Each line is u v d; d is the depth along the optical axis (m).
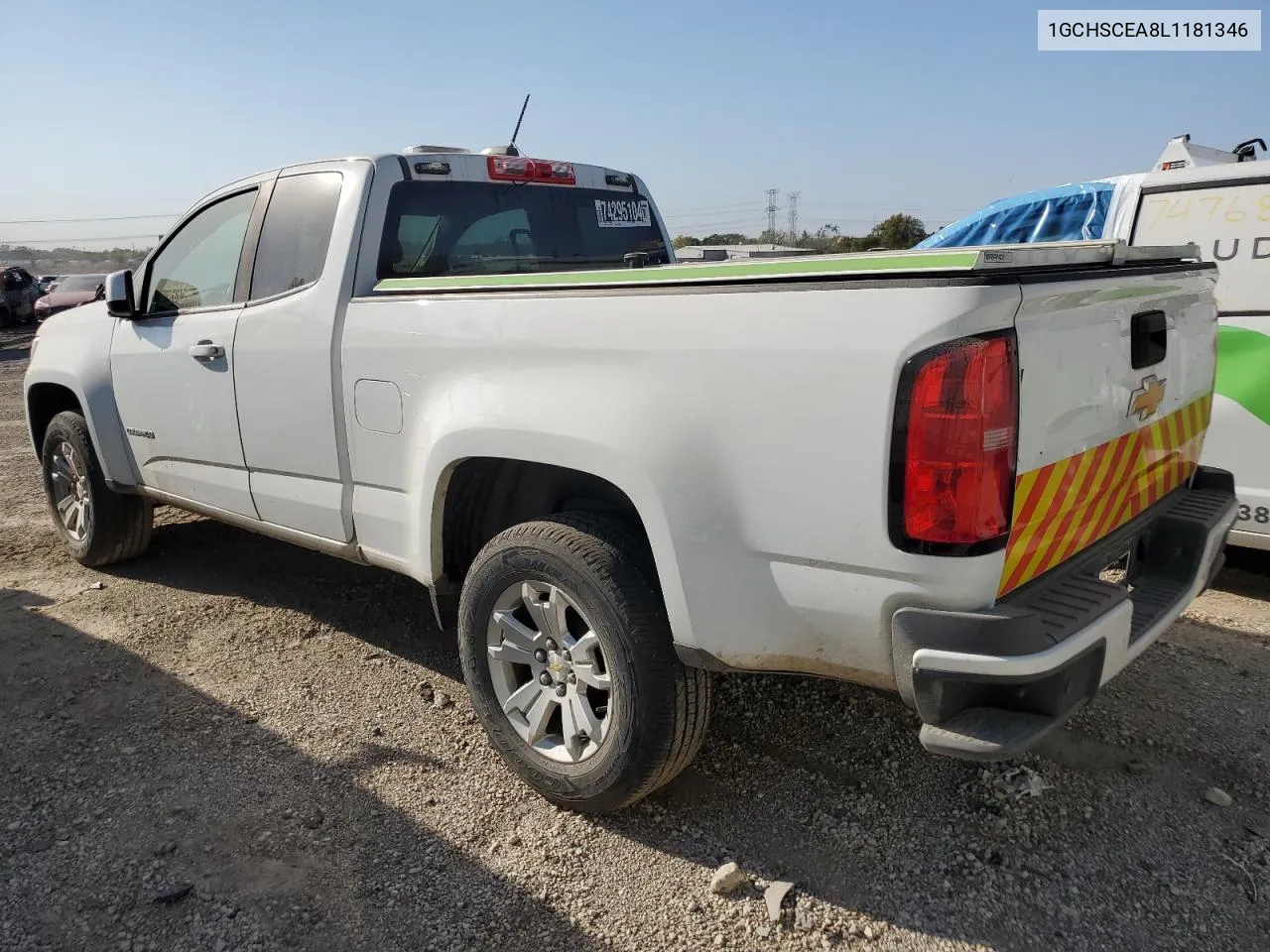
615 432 2.45
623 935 2.37
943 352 1.96
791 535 2.22
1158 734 3.21
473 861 2.64
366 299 3.23
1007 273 2.00
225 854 2.66
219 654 3.99
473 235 3.74
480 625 2.91
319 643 4.11
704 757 3.13
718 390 2.29
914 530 2.03
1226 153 5.52
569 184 4.19
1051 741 3.16
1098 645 2.14
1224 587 4.61
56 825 2.79
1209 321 3.10
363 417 3.25
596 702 2.80
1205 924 2.36
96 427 4.60
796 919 2.40
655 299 2.41
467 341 2.85
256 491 3.82
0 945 2.32
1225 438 4.23
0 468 7.79
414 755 3.19
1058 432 2.21
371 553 3.38
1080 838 2.68
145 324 4.33
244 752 3.20
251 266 3.77
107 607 4.52
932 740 2.08
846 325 2.09
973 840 2.68
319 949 2.32
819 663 2.31
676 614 2.41
